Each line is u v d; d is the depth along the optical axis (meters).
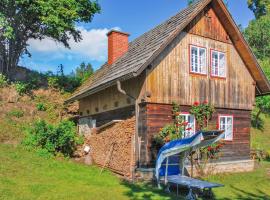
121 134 15.07
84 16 27.19
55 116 23.88
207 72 16.55
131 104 15.07
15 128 19.91
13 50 27.66
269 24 49.19
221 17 17.25
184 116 15.47
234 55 17.95
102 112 18.53
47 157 16.09
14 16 25.38
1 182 11.15
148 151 13.89
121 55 20.95
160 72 14.66
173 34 14.19
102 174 14.27
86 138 19.00
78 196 10.30
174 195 11.32
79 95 20.03
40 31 27.27
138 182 13.38
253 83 18.67
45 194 10.26
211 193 11.53
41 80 29.52
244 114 18.22
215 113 16.69
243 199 11.48
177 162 13.68
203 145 12.54
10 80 27.91
